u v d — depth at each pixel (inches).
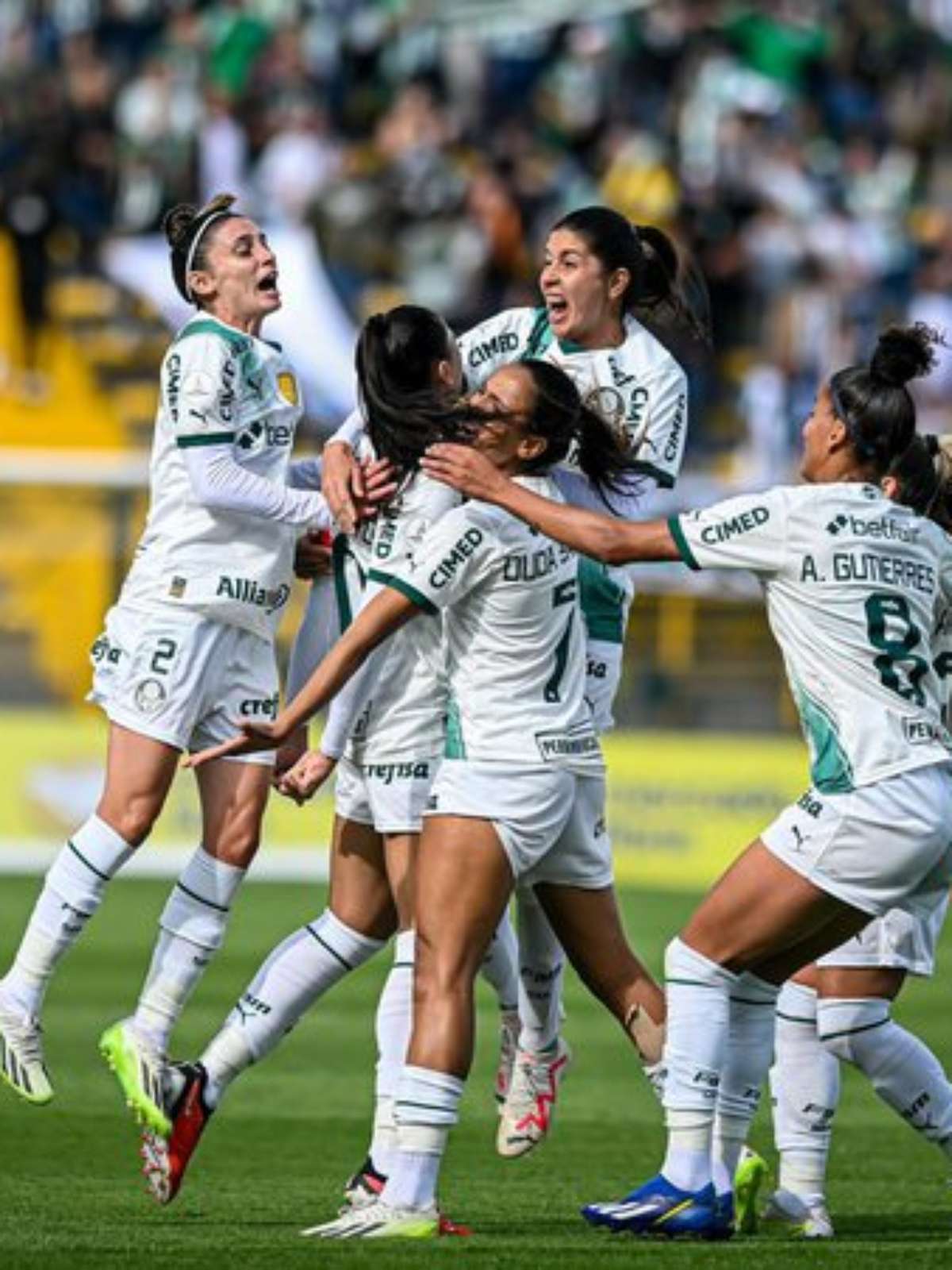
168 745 826.2
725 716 1959.9
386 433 764.0
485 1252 685.9
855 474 724.7
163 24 2449.6
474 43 2527.1
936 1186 900.0
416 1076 723.4
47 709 1953.7
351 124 2461.9
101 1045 783.7
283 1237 723.4
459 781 723.4
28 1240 714.8
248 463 820.6
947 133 2571.4
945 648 743.1
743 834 1904.5
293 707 730.8
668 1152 730.8
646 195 2397.9
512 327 876.6
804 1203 781.3
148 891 1802.4
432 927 724.7
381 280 2311.8
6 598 1959.9
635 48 2536.9
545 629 728.3
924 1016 1376.7
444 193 2338.8
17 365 2149.4
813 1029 786.2
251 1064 800.3
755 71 2541.8
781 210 2397.9
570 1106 1091.3
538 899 784.9
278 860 1892.2
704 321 884.6
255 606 829.8
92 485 1959.9
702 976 716.0
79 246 2311.8
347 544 813.9
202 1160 932.6
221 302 826.2
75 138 2342.5
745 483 2003.0
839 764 703.7
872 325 2341.3
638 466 794.2
